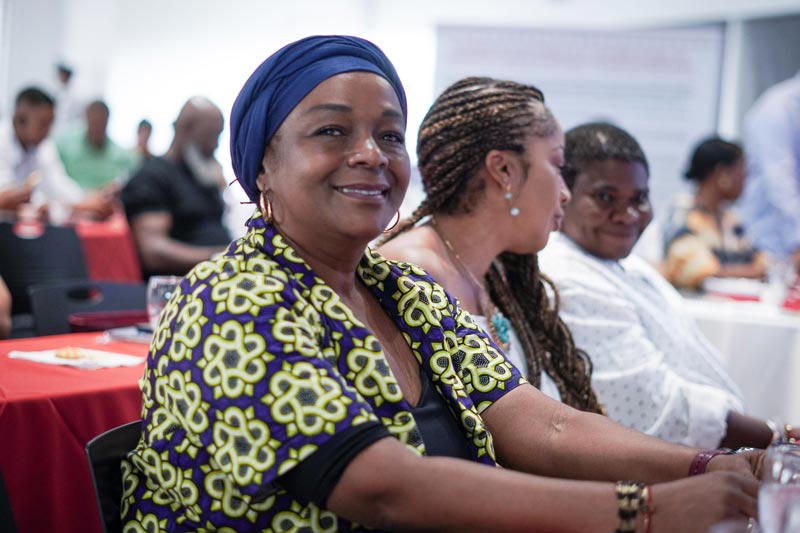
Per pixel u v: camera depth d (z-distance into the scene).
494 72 6.97
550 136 1.75
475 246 1.75
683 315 2.40
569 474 1.25
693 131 6.77
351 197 1.12
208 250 4.39
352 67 1.13
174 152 4.45
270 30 8.15
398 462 0.97
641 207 2.16
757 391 3.27
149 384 1.08
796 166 6.43
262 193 1.17
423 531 0.98
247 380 0.99
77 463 1.59
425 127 1.76
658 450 1.21
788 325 3.23
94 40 8.60
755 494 0.97
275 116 1.13
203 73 8.39
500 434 1.28
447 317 1.29
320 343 1.08
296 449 0.97
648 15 6.80
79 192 6.38
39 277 3.74
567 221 2.17
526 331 1.81
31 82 8.81
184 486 1.05
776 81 6.59
